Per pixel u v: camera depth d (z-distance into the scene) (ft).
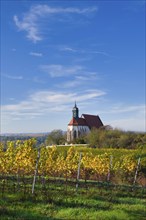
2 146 73.87
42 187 69.77
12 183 74.33
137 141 215.51
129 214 53.67
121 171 103.30
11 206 51.29
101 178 100.27
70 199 60.44
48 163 81.35
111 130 250.57
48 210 51.21
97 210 54.70
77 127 420.36
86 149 177.06
